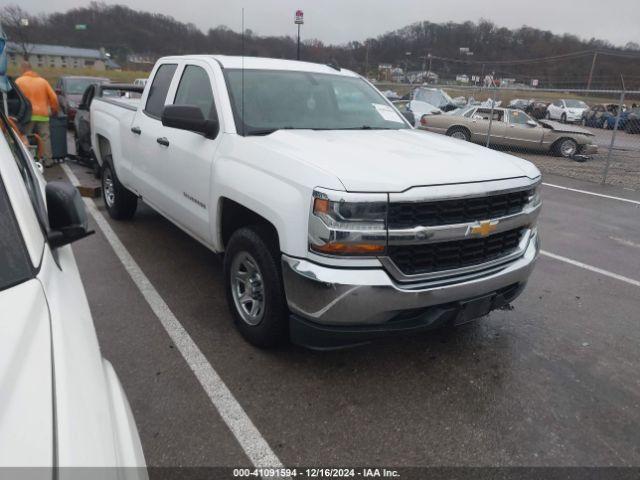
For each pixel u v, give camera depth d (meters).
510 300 3.35
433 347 3.60
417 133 4.09
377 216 2.62
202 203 3.76
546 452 2.63
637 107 26.17
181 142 4.00
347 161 2.89
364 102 4.50
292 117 3.87
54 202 1.99
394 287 2.68
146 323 3.72
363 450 2.59
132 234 5.66
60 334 1.49
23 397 1.24
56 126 9.55
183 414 2.77
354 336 2.79
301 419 2.78
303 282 2.73
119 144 5.43
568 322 4.10
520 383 3.22
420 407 2.93
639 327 4.06
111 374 1.75
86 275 4.52
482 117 15.55
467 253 2.97
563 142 14.81
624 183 10.88
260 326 3.24
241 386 3.03
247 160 3.22
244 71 4.05
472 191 2.83
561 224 7.21
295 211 2.76
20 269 1.63
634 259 5.75
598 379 3.31
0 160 1.92
